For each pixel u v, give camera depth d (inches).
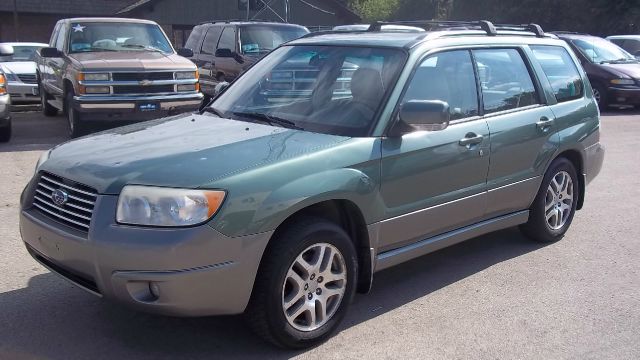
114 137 172.1
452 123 190.9
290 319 151.4
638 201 307.4
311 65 196.7
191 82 436.5
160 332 163.5
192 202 135.4
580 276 209.8
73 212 146.4
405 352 157.5
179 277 134.0
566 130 234.2
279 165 147.4
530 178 220.4
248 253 140.4
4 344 154.9
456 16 1448.1
